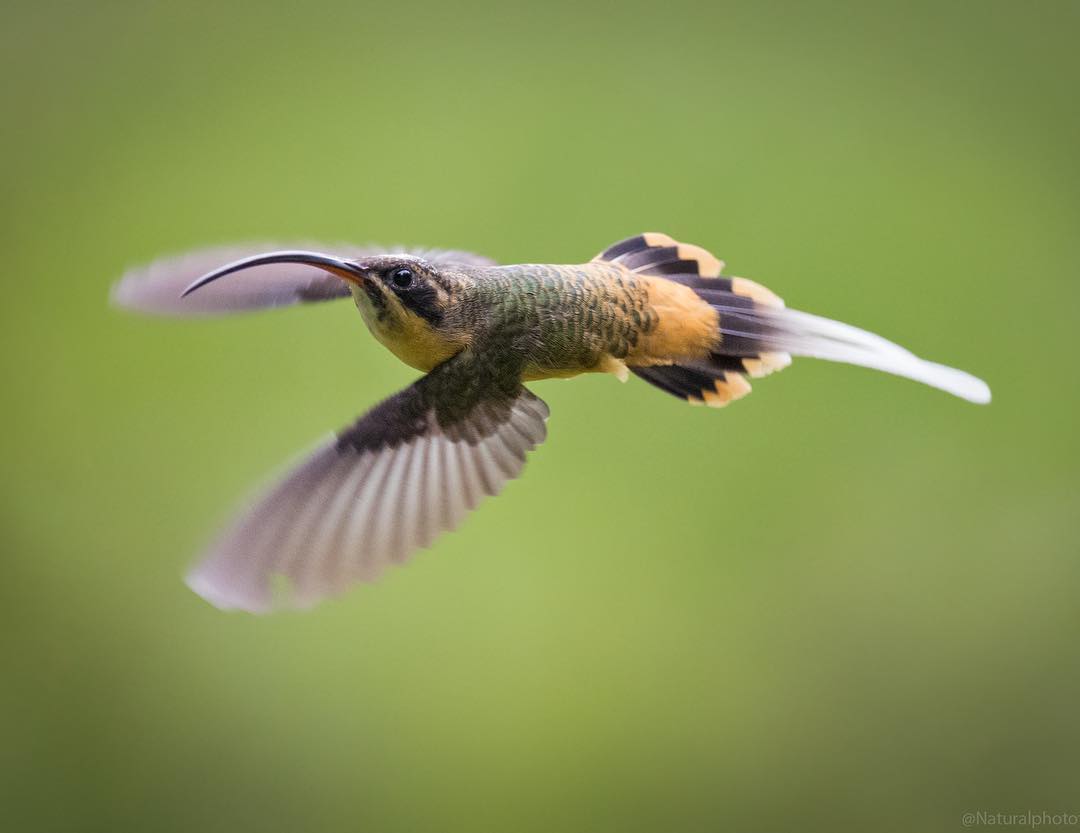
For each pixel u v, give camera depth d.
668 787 9.37
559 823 9.35
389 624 9.57
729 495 9.52
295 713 9.50
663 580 9.49
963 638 9.51
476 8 11.16
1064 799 9.37
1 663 9.54
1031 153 10.57
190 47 11.17
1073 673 9.39
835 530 9.57
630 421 9.66
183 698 9.58
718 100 10.76
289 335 10.01
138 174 10.77
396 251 5.96
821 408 9.69
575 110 10.71
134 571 9.71
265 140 10.84
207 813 9.44
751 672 9.50
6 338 10.23
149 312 5.60
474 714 9.46
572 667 9.45
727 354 5.55
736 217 10.32
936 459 9.57
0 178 10.71
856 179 10.42
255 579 4.77
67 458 9.91
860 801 9.45
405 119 10.79
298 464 5.04
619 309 5.47
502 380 5.39
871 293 10.08
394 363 9.88
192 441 9.89
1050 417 9.74
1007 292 10.09
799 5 10.85
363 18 11.19
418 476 5.17
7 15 11.12
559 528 9.52
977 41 10.96
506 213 10.42
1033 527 9.55
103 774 9.50
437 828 9.37
